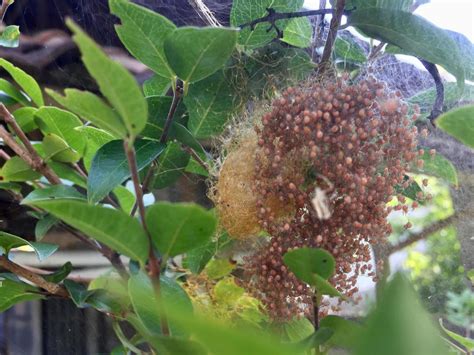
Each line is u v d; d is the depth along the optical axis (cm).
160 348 9
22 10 21
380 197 11
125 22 11
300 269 10
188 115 14
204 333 5
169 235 9
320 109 11
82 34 6
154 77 15
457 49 13
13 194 18
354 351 5
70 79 21
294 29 15
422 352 5
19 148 16
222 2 18
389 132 11
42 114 16
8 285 15
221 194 13
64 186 15
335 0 14
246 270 13
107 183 11
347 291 12
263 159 12
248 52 15
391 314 5
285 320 12
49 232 21
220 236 14
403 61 17
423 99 15
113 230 8
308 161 11
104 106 8
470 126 8
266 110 13
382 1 13
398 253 16
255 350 5
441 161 14
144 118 8
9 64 16
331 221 11
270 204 12
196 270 15
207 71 11
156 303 10
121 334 14
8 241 15
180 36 10
